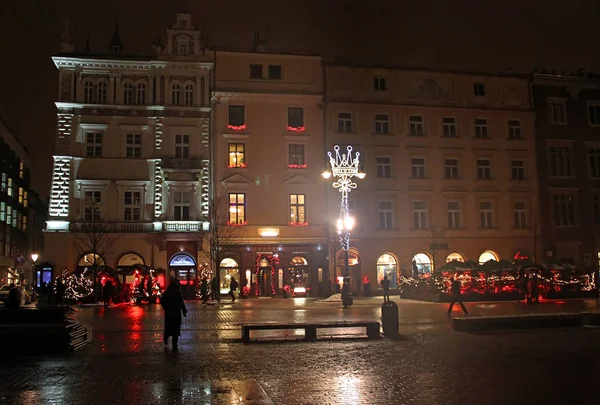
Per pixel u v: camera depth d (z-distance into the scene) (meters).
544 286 44.09
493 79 57.28
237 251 50.78
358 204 53.09
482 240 55.09
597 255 57.31
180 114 50.94
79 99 49.72
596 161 58.84
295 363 14.08
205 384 11.49
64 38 50.72
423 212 54.59
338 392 10.68
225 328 23.03
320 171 52.75
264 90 52.31
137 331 21.92
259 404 9.77
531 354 15.06
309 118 53.09
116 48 58.28
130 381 11.83
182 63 51.03
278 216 51.72
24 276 84.69
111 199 49.41
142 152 50.22
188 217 50.25
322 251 52.09
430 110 55.56
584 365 13.35
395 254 53.31
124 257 49.09
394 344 17.47
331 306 37.19
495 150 56.41
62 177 48.81
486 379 11.78
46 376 12.44
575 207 57.59
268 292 51.00
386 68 55.06
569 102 58.75
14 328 15.73
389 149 54.19
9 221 76.44
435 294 41.25
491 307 34.22
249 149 51.88
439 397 10.20
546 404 9.66
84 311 34.22
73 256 48.31
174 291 17.08
